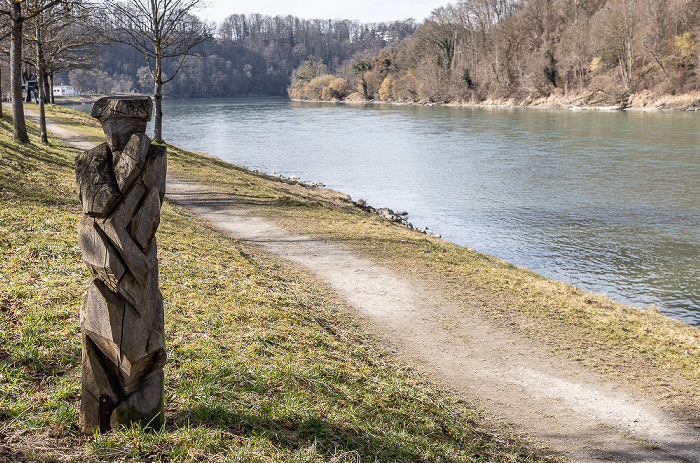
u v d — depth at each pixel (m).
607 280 19.30
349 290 12.90
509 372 9.55
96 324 4.19
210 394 5.73
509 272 15.89
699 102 78.81
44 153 22.11
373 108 114.94
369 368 8.35
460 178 37.00
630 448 7.50
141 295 4.15
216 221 18.45
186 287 9.77
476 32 126.38
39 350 6.09
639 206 28.56
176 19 31.39
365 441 5.64
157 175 4.09
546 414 8.27
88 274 8.85
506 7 127.12
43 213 12.30
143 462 4.32
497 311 12.33
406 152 48.62
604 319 12.54
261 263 13.75
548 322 11.98
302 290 12.14
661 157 41.53
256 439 4.95
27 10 25.56
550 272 20.11
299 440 5.25
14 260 8.95
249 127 72.75
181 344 7.07
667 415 8.52
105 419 4.42
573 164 40.31
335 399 6.65
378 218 23.72
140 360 4.25
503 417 8.04
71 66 44.78
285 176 38.41
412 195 32.59
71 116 47.94
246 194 23.33
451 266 15.50
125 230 4.01
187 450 4.52
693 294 18.02
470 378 9.20
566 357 10.32
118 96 4.05
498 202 30.42
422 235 20.64
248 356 7.24
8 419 4.72
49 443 4.41
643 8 91.00
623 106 87.00
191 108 118.62
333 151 50.03
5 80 62.16
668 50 87.81
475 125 71.00
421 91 128.25
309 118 88.06
